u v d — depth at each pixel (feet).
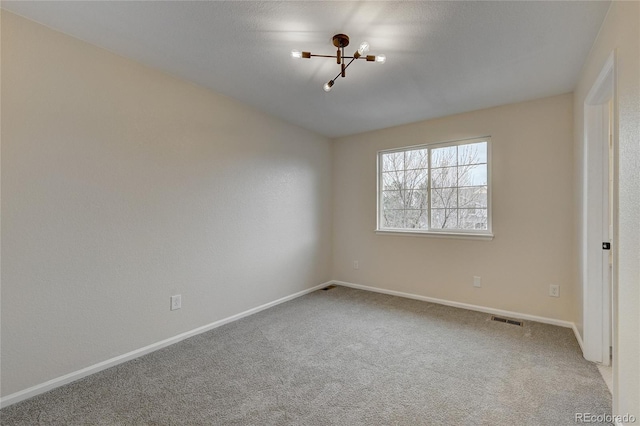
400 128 13.23
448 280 11.95
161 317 8.45
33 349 6.26
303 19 6.18
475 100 10.34
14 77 6.01
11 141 5.98
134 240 7.89
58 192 6.59
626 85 4.82
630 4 4.65
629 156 4.69
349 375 6.97
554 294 9.91
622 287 4.97
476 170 11.57
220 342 8.74
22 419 5.52
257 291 11.34
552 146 9.92
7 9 5.88
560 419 5.43
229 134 10.34
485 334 9.14
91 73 7.09
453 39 6.81
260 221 11.51
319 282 14.56
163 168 8.50
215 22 6.31
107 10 5.91
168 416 5.60
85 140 6.98
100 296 7.25
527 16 5.99
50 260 6.49
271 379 6.82
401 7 5.79
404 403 5.95
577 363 7.38
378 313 11.05
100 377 6.91
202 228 9.52
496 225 10.90
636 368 4.36
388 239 13.58
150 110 8.21
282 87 9.45
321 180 14.73
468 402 5.95
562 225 9.77
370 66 8.07
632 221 4.56
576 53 7.31
